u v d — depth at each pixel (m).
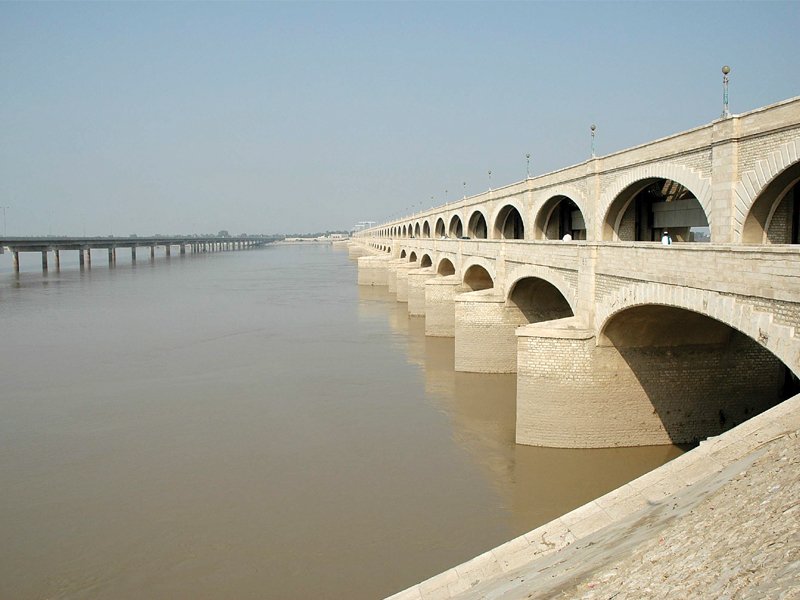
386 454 28.84
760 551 9.55
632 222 35.09
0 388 39.22
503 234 59.62
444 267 66.50
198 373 42.94
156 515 23.17
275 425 32.62
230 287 98.69
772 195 23.39
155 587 19.03
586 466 27.39
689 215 32.53
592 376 28.59
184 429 32.00
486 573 14.48
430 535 21.83
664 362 28.88
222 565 20.08
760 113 22.81
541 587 11.99
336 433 31.53
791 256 16.81
